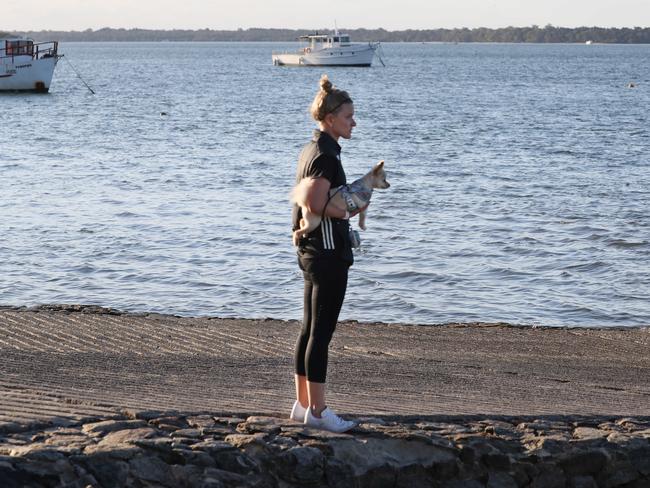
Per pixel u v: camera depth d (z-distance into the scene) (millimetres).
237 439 5418
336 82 108250
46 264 16812
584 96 84250
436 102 73375
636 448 5984
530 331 11609
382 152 37219
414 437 5660
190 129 48000
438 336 10883
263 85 101125
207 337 9750
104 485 4918
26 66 76375
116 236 19344
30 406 5762
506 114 60875
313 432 5594
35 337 9227
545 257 18078
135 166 31547
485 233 20266
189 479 5109
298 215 5449
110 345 9008
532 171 31328
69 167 31031
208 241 19031
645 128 50938
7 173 29156
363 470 5438
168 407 6004
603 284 16172
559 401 7242
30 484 4738
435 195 25375
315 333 5535
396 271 16703
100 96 78250
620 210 23359
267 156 35281
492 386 7824
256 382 7457
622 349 10703
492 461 5730
